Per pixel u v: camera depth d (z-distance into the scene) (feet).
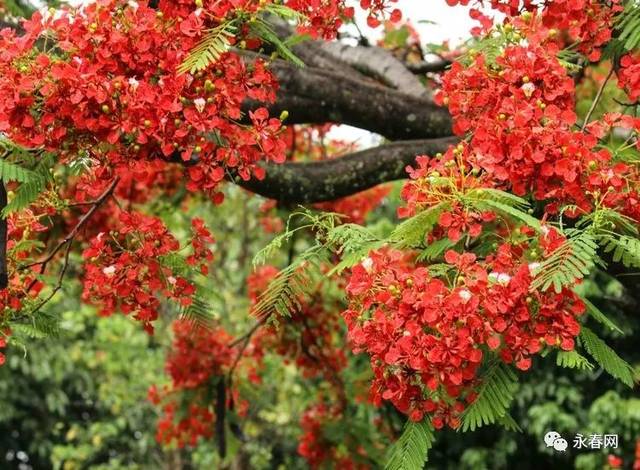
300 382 33.65
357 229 11.43
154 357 37.96
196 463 39.06
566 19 12.02
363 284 10.17
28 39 11.54
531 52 11.14
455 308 9.66
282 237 11.51
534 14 11.81
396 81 17.72
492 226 12.05
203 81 11.59
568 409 31.71
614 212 10.28
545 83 11.12
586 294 24.09
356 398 23.98
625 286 14.08
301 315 23.29
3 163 11.35
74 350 40.16
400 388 10.30
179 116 11.67
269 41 12.46
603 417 29.71
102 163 12.07
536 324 10.03
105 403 42.04
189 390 22.89
